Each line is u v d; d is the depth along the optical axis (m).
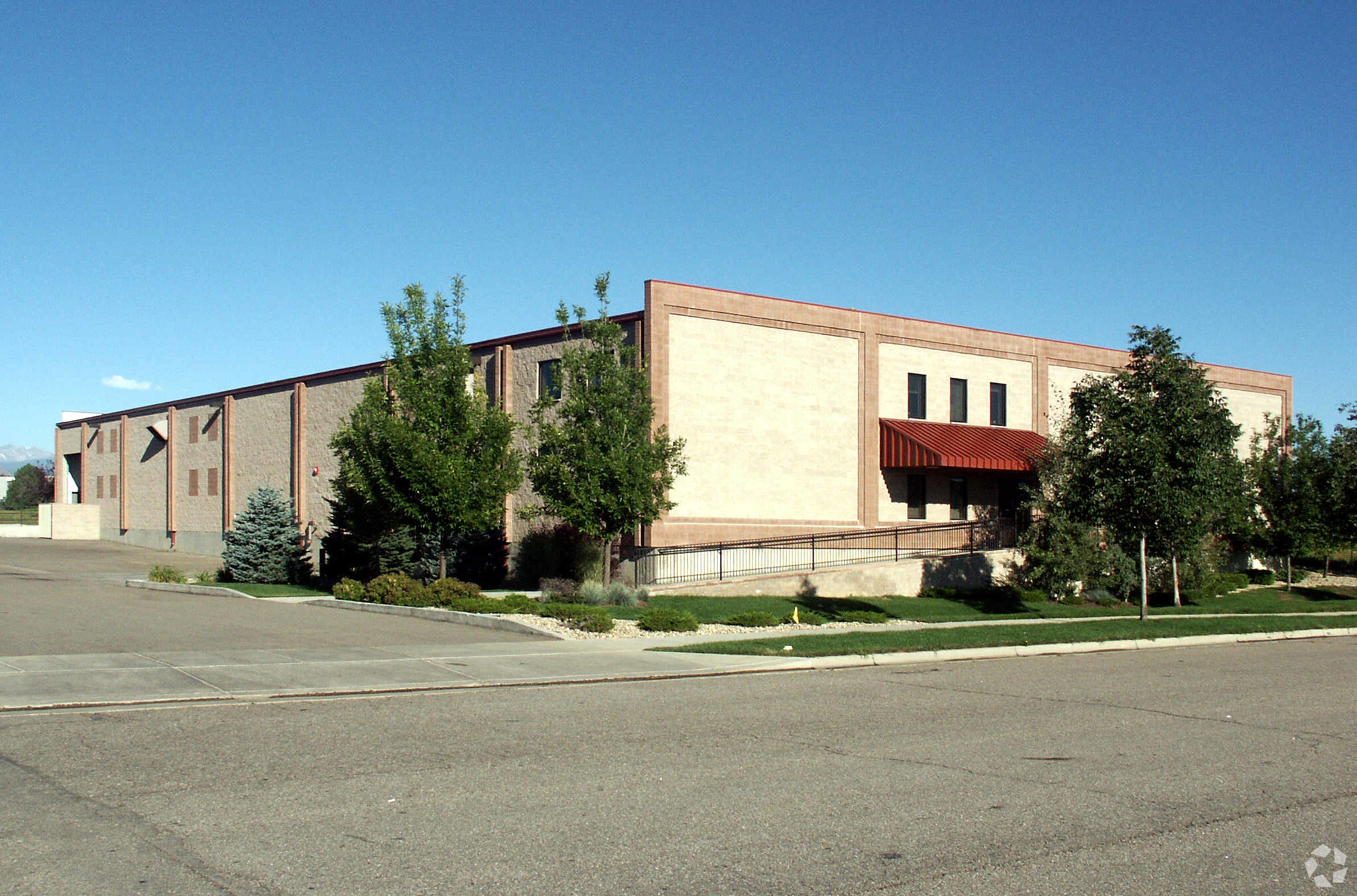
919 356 34.66
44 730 10.16
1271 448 38.75
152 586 27.55
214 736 10.09
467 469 24.20
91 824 7.11
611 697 13.03
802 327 31.58
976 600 29.62
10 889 5.86
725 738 10.50
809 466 31.47
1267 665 17.73
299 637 17.38
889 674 15.81
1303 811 8.08
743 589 27.86
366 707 11.94
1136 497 23.64
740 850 6.82
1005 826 7.50
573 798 8.05
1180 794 8.54
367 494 24.62
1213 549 33.31
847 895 6.04
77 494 63.16
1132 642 20.72
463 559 30.31
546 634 18.23
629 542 28.52
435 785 8.37
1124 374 24.81
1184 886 6.30
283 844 6.78
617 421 24.48
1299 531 36.84
